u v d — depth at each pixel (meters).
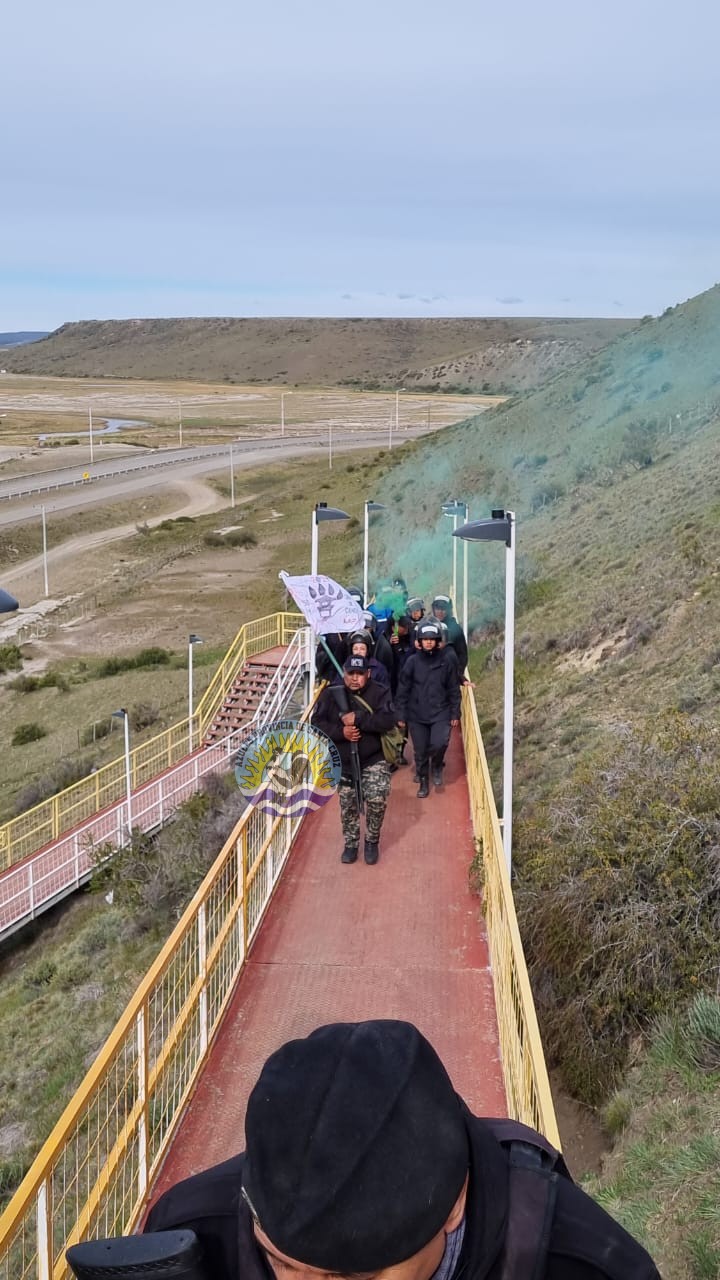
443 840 9.29
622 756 11.34
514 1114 4.97
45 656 46.69
